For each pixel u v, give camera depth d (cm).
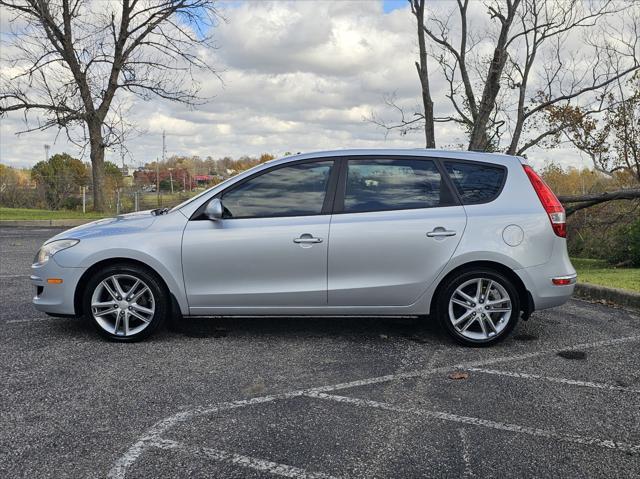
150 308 486
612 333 534
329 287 472
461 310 488
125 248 471
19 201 2727
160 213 511
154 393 378
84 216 2131
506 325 477
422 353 468
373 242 468
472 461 292
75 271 475
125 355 454
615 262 1126
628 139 1289
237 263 473
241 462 288
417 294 475
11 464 284
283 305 478
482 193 483
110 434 318
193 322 556
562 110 1269
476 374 420
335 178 485
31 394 373
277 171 487
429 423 336
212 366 431
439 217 472
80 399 366
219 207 465
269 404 362
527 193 482
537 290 472
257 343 491
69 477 273
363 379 407
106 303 482
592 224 1257
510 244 468
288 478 274
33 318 569
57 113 2112
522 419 343
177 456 294
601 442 314
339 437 317
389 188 484
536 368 434
